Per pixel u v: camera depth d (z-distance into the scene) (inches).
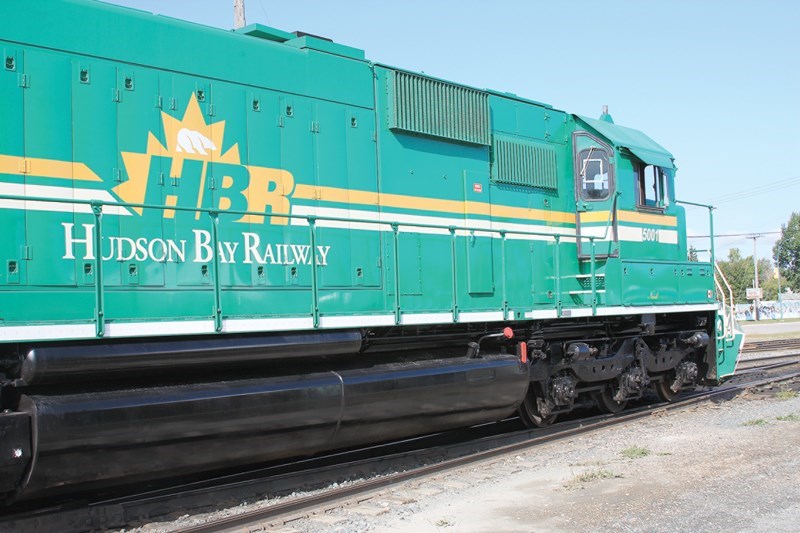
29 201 218.5
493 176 363.3
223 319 240.8
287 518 222.4
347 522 221.3
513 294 360.8
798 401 430.3
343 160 303.9
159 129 252.2
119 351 214.5
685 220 458.9
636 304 396.5
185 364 229.1
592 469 274.2
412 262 319.9
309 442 257.4
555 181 398.6
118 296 233.8
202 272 254.2
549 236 382.9
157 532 211.5
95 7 243.1
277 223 277.6
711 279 465.4
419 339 322.7
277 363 258.1
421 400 289.6
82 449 201.2
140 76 250.4
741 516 214.4
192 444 223.9
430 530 212.4
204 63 267.7
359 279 300.7
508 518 220.7
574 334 382.0
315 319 266.5
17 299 213.6
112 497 243.1
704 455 293.6
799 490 239.6
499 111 375.9
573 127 412.5
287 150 286.5
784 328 1535.4
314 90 299.1
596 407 446.9
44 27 230.8
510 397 330.0
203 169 261.4
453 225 340.2
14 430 193.3
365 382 270.1
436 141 341.1
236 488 248.2
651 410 407.8
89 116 236.5
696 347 453.4
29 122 223.6
